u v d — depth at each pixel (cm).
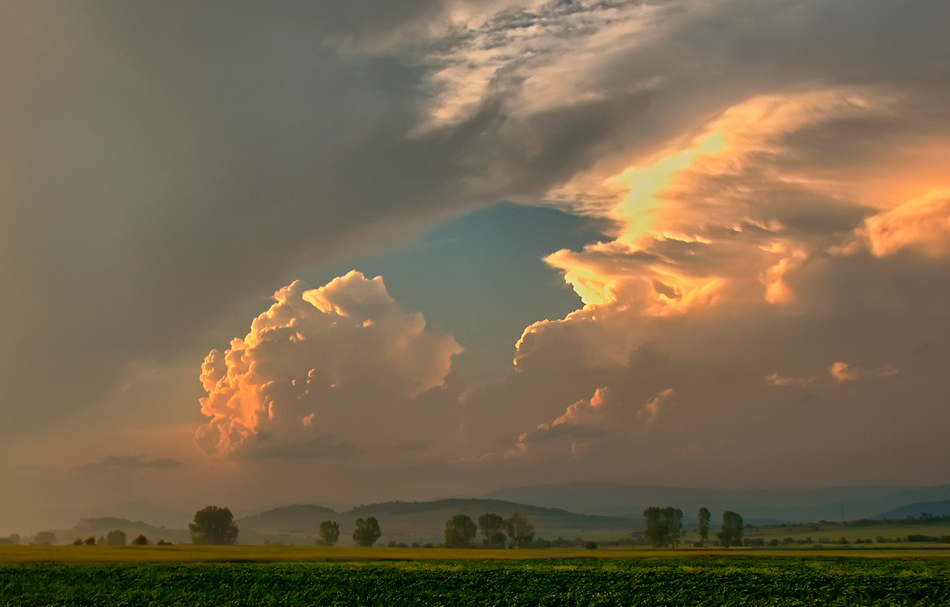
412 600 5375
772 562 10144
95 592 5766
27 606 5097
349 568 8094
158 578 6712
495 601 5350
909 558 11381
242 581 6600
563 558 11294
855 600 5644
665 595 5712
